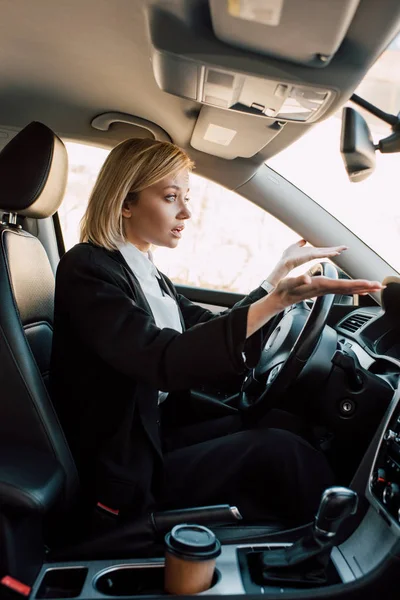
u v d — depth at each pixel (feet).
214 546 3.63
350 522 4.35
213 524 3.96
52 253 7.60
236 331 3.42
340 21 3.36
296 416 5.14
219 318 3.55
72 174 7.34
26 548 3.60
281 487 4.48
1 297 4.10
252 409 4.70
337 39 3.56
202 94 4.76
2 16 4.55
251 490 4.58
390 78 6.29
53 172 4.67
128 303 3.88
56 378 4.39
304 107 4.62
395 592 3.81
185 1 3.61
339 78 4.06
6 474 3.55
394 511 3.91
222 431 5.21
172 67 4.35
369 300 7.56
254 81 4.28
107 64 5.12
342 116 4.75
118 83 5.48
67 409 4.32
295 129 5.35
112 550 3.93
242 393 5.29
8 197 4.55
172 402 5.25
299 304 5.81
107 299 3.90
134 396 4.16
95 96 5.85
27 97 6.01
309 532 4.32
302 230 6.80
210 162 6.70
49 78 5.59
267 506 4.60
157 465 4.26
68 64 5.26
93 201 4.58
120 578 3.88
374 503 4.09
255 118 5.21
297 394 4.83
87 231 4.57
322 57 3.83
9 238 4.52
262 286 4.95
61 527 4.19
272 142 5.79
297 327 5.19
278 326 5.52
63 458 4.02
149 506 4.11
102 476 4.04
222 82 4.42
